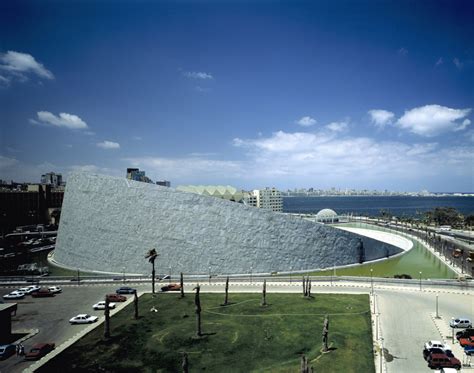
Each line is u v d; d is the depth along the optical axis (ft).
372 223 629.51
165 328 155.53
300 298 195.93
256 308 179.83
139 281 245.24
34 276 262.47
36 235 490.49
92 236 283.59
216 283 236.02
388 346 136.87
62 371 119.44
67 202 311.06
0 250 381.60
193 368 120.57
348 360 124.36
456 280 223.71
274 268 261.03
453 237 452.35
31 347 144.25
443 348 127.75
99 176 290.15
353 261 286.05
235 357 128.06
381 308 178.29
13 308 155.43
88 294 219.61
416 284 220.84
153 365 123.13
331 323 157.69
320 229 274.98
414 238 433.89
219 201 266.36
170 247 262.88
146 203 272.10
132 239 269.64
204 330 152.76
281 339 142.20
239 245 261.44
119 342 141.79
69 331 160.86
